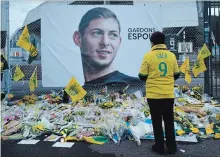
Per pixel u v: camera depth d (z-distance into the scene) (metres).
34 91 8.52
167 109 4.52
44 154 4.55
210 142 5.10
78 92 7.02
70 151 4.67
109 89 8.40
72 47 8.37
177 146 4.88
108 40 8.35
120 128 5.32
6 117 6.38
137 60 8.41
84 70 8.40
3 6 8.24
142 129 5.28
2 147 4.89
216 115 6.35
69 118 6.25
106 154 4.53
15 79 7.72
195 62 8.27
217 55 8.80
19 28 8.34
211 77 8.54
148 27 8.40
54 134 5.51
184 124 5.74
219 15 8.55
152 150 4.68
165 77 4.48
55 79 8.40
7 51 8.29
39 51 8.39
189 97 7.98
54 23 8.34
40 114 6.52
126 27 8.37
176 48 8.52
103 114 6.38
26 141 5.19
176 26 8.54
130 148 4.80
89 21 8.34
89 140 5.11
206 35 8.45
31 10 8.38
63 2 8.59
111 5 8.32
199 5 8.60
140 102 7.48
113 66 8.40
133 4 8.55
